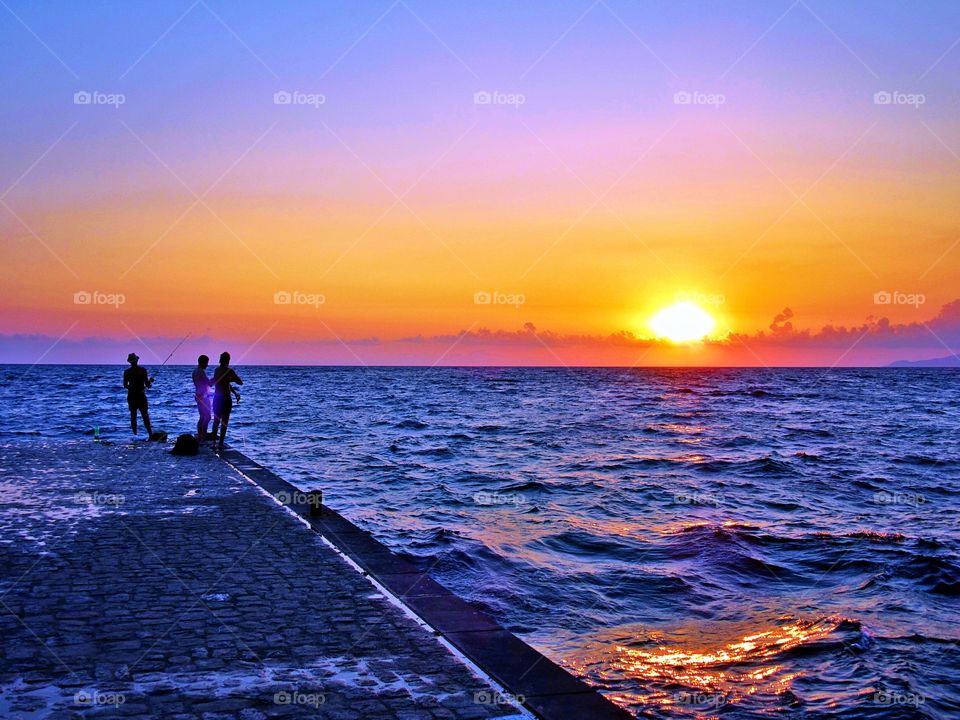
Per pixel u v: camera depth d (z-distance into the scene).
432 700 4.75
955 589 11.02
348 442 31.14
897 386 119.94
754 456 28.30
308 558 8.04
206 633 5.84
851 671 7.77
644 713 6.72
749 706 6.93
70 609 6.35
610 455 28.16
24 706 4.57
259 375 178.00
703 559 12.24
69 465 14.41
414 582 7.19
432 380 143.38
